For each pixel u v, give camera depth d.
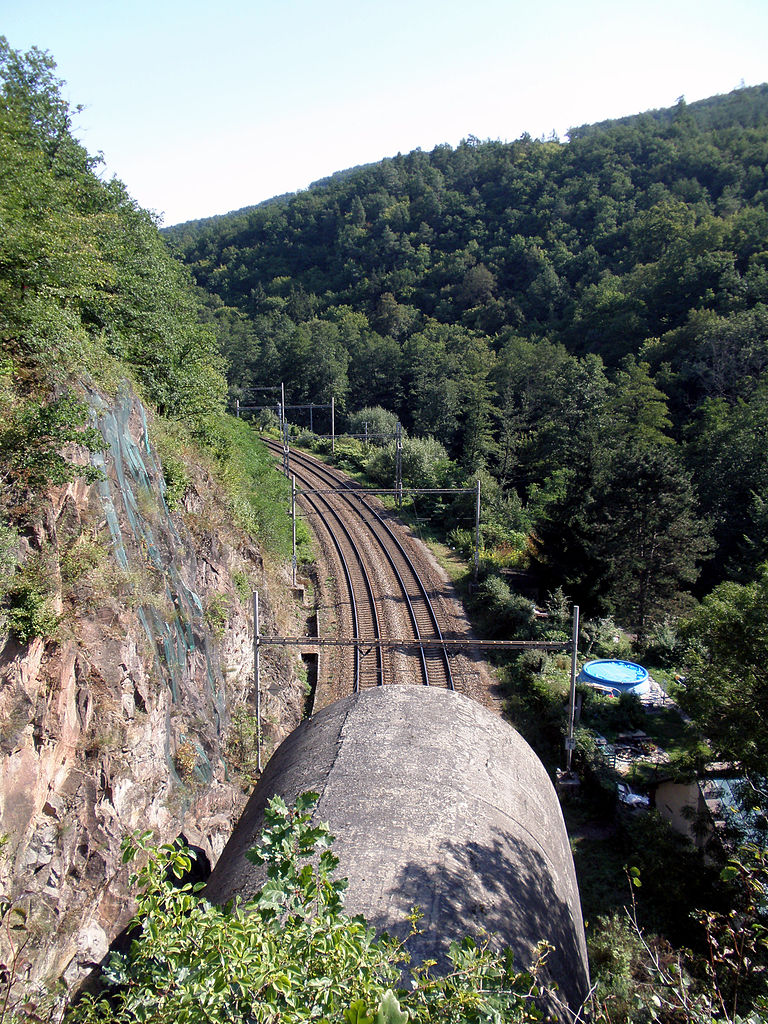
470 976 3.44
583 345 60.00
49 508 8.00
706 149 84.38
